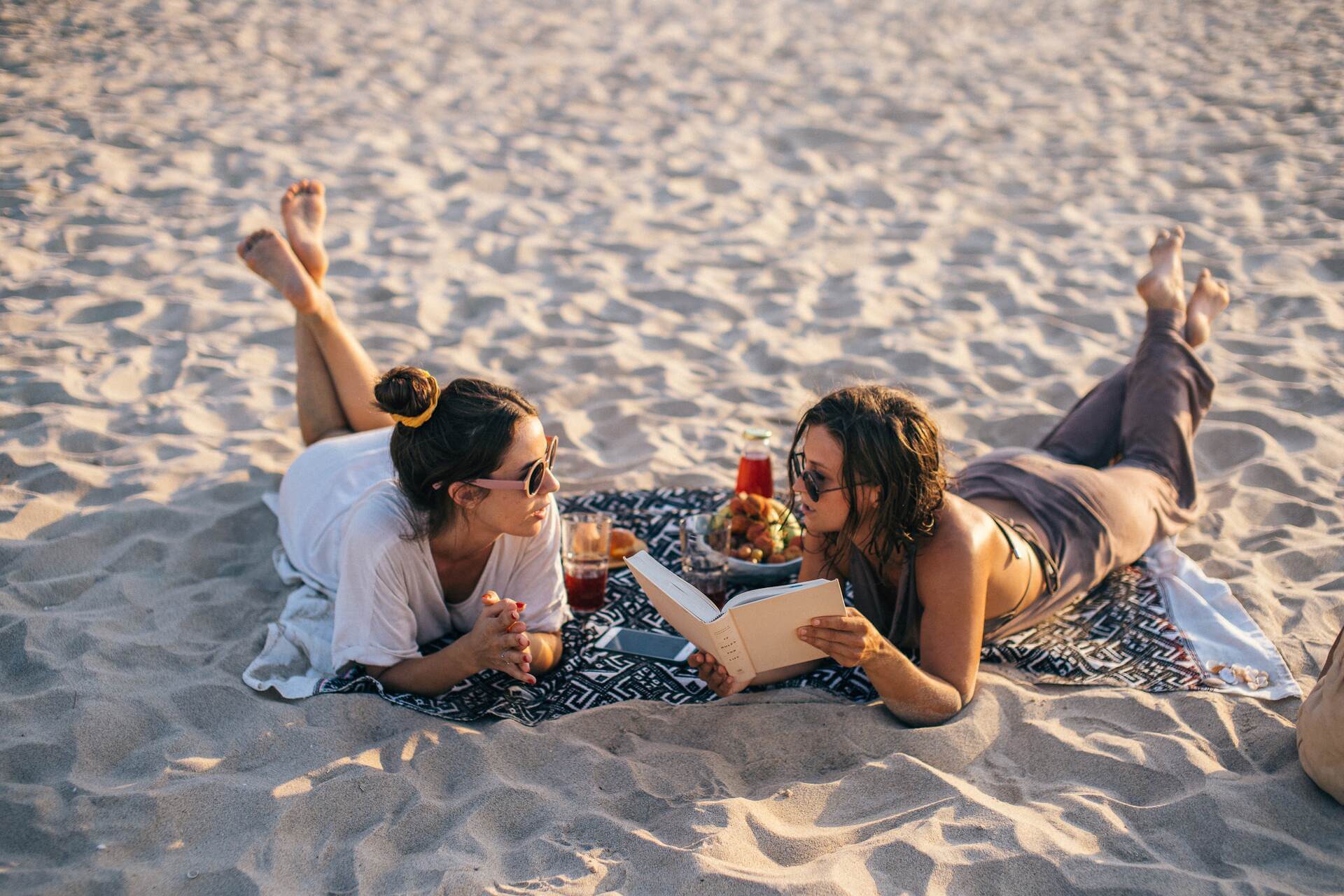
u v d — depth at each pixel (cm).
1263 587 340
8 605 318
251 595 339
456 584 309
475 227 682
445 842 240
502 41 1148
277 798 248
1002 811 247
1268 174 734
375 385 264
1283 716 282
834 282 618
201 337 522
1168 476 366
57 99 817
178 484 398
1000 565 293
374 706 281
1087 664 306
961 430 467
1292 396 468
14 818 241
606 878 228
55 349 493
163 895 224
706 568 320
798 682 304
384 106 895
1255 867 233
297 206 391
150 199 668
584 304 585
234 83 918
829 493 268
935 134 867
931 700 274
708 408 485
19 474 394
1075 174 768
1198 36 1141
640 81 1012
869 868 231
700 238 680
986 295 598
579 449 447
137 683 290
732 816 244
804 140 858
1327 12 1202
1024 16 1301
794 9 1368
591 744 274
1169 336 378
